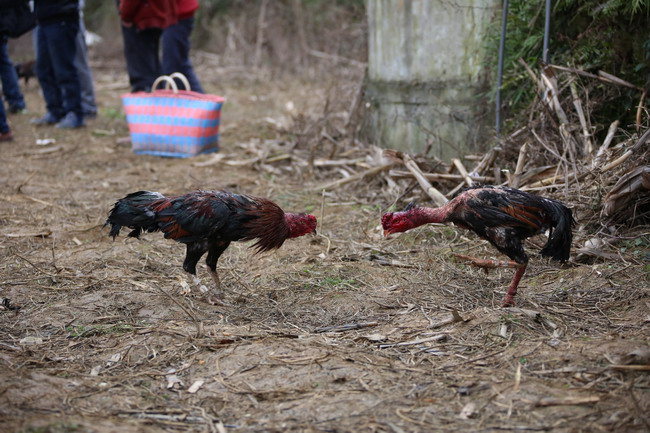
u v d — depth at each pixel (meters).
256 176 15.36
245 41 32.31
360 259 10.50
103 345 7.72
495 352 7.16
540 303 8.38
